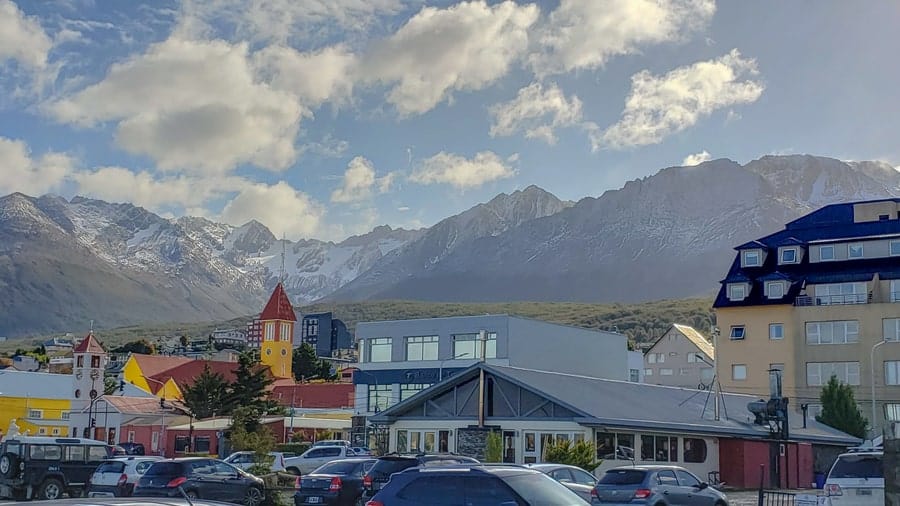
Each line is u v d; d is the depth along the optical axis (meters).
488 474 15.23
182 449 75.25
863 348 68.75
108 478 31.56
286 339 128.88
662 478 23.19
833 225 75.25
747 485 44.22
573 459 34.62
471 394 43.09
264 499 31.30
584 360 75.19
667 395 49.66
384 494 15.80
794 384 70.81
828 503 21.05
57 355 174.00
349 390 92.62
